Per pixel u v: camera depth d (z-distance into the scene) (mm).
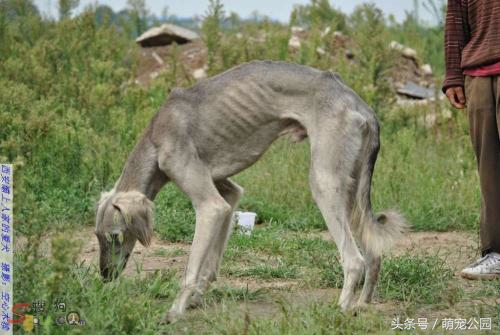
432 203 10312
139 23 19266
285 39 14797
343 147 5840
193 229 9125
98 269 6445
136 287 6086
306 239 8742
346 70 14000
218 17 14656
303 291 6754
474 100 7215
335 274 6984
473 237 9367
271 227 9523
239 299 6406
